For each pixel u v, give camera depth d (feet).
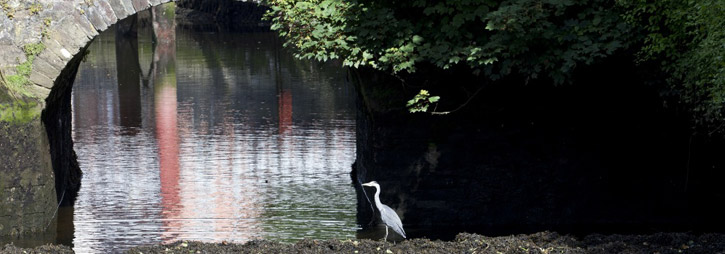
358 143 50.21
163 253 31.99
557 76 39.04
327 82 86.74
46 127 41.04
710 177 41.63
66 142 47.93
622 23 38.32
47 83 39.81
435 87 40.98
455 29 39.19
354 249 32.07
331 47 39.93
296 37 40.22
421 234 40.11
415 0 39.45
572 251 31.55
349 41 40.01
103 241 38.09
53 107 43.55
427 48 39.27
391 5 40.01
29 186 39.78
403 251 31.71
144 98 77.71
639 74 39.88
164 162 53.72
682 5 35.78
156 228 40.11
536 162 41.83
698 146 41.37
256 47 119.96
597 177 41.98
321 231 39.93
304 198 45.70
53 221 41.27
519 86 41.11
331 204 44.62
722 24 33.27
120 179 49.67
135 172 51.34
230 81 87.66
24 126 39.42
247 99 76.84
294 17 39.96
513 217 42.11
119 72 95.04
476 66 40.09
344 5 39.60
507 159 41.78
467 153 41.63
